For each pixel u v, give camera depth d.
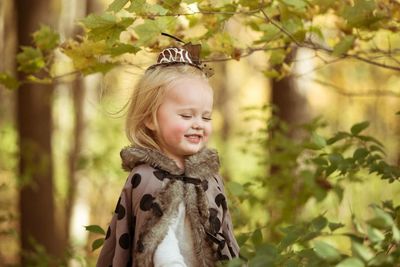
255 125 20.88
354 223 3.60
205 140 3.39
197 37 4.39
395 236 2.61
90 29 3.74
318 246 2.60
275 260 2.80
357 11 3.92
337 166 4.14
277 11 4.46
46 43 4.64
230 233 3.46
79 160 14.28
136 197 3.27
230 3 4.16
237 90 25.42
